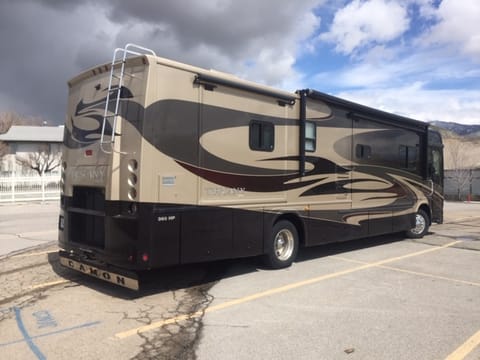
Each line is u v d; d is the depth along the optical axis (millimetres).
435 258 8727
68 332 4586
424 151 11406
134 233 5309
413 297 5969
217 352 4105
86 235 6180
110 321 4918
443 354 4121
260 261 7797
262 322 4918
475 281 6887
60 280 6641
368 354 4094
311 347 4242
